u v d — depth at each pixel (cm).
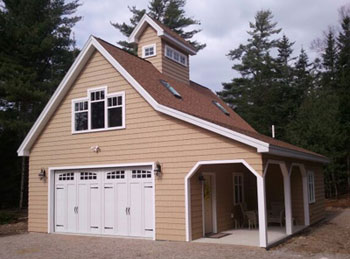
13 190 2864
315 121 2689
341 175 2841
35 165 1627
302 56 4366
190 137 1259
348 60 3562
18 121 2447
